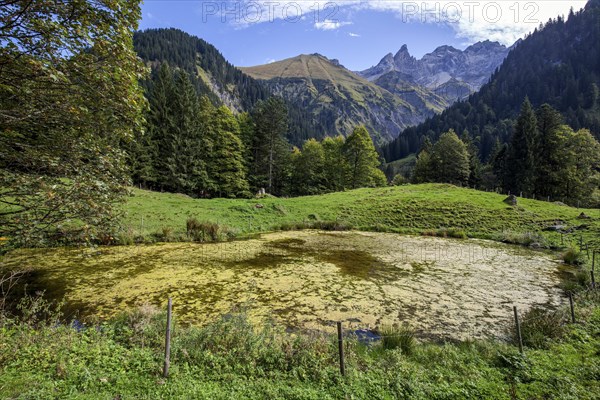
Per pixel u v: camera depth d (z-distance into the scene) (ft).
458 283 49.93
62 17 21.11
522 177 175.94
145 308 31.73
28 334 22.11
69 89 21.61
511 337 31.68
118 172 27.58
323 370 22.09
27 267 49.57
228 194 172.24
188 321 33.32
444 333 33.12
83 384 17.63
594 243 78.48
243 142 194.18
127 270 50.29
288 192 208.85
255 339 25.04
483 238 94.58
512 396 20.45
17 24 19.16
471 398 20.27
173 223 86.07
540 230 96.02
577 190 164.35
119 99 24.04
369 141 193.16
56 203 20.95
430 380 22.26
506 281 51.49
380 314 37.47
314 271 54.08
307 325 33.94
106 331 25.58
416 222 110.22
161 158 159.22
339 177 205.36
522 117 193.16
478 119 532.73
